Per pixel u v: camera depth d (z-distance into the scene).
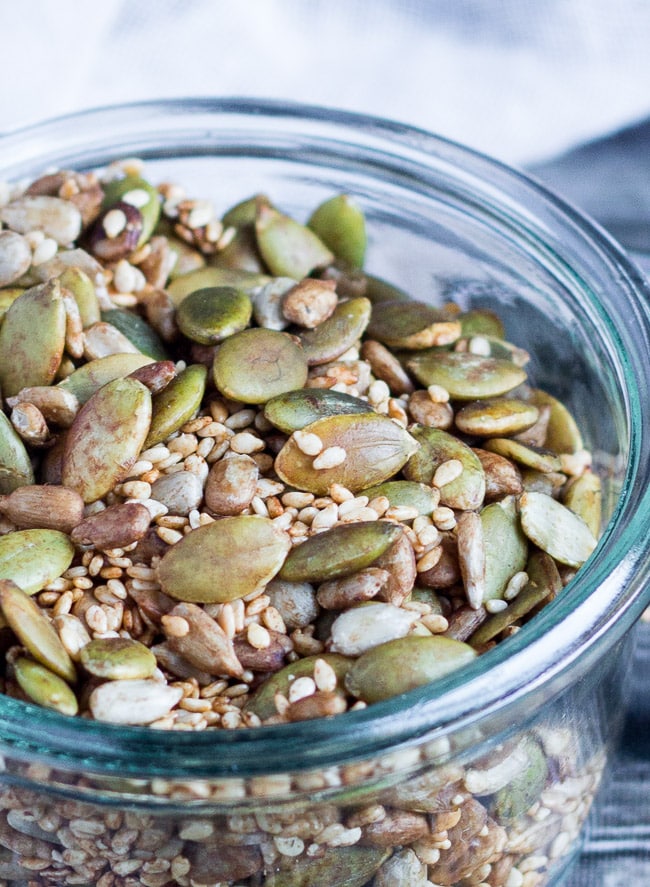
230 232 0.29
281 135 0.30
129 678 0.23
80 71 0.39
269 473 0.25
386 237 0.30
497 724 0.22
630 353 0.26
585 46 0.40
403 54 0.41
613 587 0.23
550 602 0.23
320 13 0.41
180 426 0.25
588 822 0.27
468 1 0.41
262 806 0.22
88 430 0.24
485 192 0.28
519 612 0.24
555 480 0.26
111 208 0.28
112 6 0.39
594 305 0.26
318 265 0.29
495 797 0.23
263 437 0.25
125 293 0.27
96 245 0.28
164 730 0.22
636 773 0.29
